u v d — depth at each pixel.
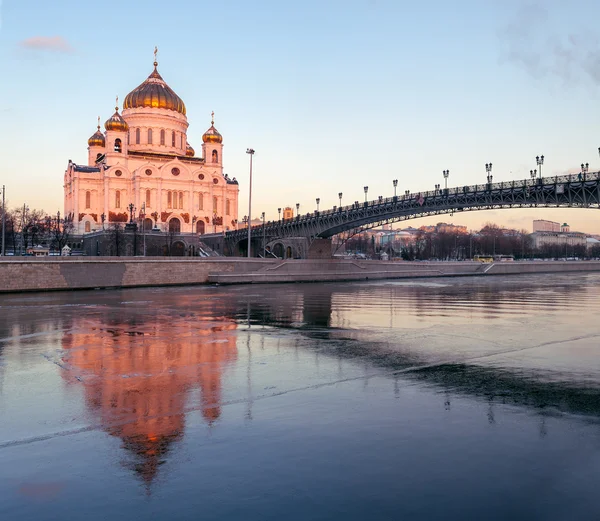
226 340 23.50
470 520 7.61
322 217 101.00
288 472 9.21
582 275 110.12
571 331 26.20
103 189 166.62
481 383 15.48
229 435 11.02
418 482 8.80
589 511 7.86
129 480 8.95
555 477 8.98
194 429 11.41
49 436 11.08
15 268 53.28
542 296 50.25
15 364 18.41
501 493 8.42
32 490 8.62
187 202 172.25
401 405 13.16
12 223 117.62
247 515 7.79
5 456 10.00
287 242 127.06
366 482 8.81
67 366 18.06
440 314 34.03
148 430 11.39
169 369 17.53
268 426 11.56
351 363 18.42
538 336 24.58
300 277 79.06
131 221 138.50
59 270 56.69
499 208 74.44
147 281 64.81
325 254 110.69
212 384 15.45
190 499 8.28
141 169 165.12
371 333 25.59
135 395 14.28
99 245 135.88
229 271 72.75
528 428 11.42
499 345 22.12
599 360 18.88
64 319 31.31
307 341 23.20
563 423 11.75
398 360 18.94
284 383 15.54
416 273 98.31
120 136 167.88
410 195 88.94
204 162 180.75
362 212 92.38
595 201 60.78
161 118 174.75
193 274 69.25
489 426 11.55
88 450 10.27
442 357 19.50
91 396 14.21
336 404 13.26
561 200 65.44
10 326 28.17
